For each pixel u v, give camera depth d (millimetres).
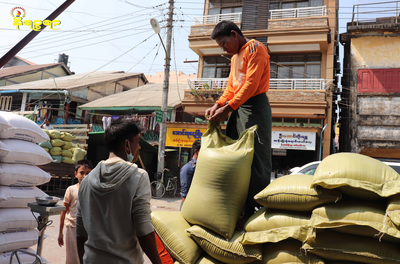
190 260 2211
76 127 12422
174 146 15227
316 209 1867
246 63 2422
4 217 3080
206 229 2217
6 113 3475
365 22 14789
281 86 14680
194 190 2293
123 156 1751
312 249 1844
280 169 15180
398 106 13312
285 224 1978
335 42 15750
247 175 2191
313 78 14477
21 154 3293
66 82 20875
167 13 13344
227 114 2355
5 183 3207
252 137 2252
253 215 2217
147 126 15922
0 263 2957
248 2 15398
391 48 13594
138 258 1661
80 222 1741
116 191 1573
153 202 11383
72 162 10297
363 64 13859
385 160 4715
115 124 1775
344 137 15484
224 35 2512
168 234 2354
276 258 1991
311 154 14898
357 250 1756
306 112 13648
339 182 1723
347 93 14547
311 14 14695
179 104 16375
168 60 13430
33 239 3307
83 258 1612
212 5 16531
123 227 1575
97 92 20672
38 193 3480
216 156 2211
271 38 14375
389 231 1592
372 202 1788
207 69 16469
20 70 24453
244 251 2045
